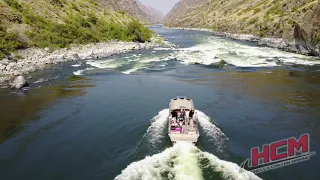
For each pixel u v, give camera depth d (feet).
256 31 331.98
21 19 203.82
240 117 89.66
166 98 109.29
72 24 242.78
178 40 328.90
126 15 396.57
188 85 127.34
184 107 82.28
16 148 72.43
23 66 161.58
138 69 164.35
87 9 310.65
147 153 67.51
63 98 111.24
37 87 127.24
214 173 56.59
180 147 67.36
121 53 223.10
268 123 85.05
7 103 105.81
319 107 96.89
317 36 185.88
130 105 102.17
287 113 92.32
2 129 83.51
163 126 83.30
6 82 135.13
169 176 55.67
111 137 77.51
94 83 133.90
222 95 111.55
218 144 71.82
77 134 79.92
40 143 75.00
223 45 268.21
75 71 159.12
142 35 283.59
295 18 235.81
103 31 264.11
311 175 58.90
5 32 177.68
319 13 182.80
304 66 161.68
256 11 419.74
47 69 163.73
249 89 119.14
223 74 147.64
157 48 252.21
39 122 88.48
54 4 263.08
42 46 192.75
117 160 65.46
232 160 63.87
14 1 214.69
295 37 209.67
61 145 73.72
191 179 54.03
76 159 66.74
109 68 167.43
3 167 63.87
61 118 91.45
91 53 206.49
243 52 215.51
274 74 144.46
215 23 565.53
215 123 85.05
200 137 75.46
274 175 58.34
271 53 208.95
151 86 127.03
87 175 60.13
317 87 119.75
